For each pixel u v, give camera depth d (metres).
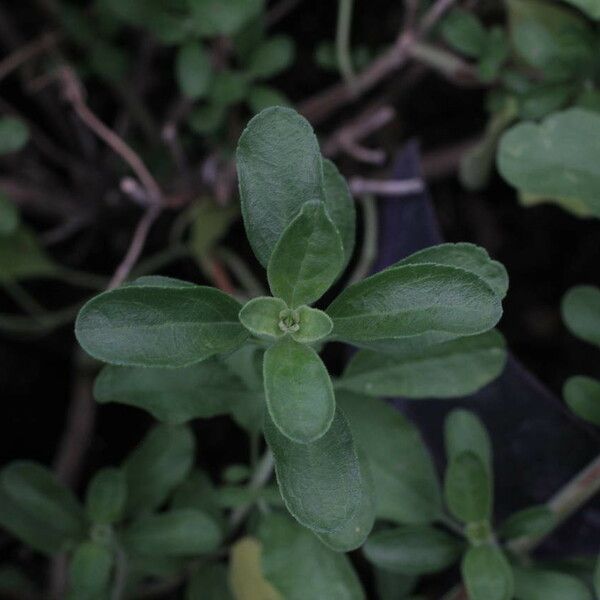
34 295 0.54
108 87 0.55
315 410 0.31
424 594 0.45
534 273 0.54
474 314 0.31
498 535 0.38
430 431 0.43
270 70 0.46
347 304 0.32
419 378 0.36
